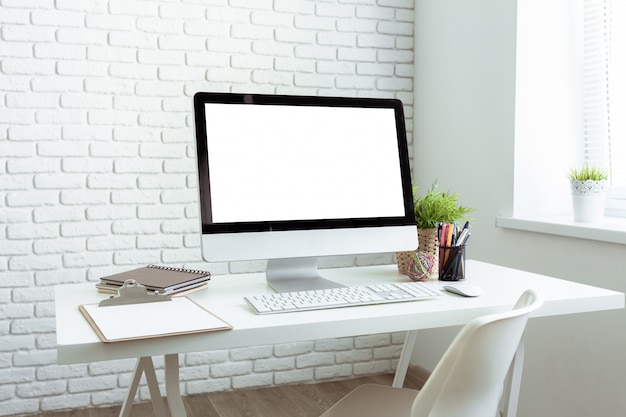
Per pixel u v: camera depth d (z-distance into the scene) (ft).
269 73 9.98
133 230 9.46
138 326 4.15
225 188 5.35
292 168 5.58
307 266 5.87
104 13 9.19
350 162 5.79
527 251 8.35
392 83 10.72
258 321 4.40
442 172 10.17
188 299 5.07
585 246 7.41
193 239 9.72
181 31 9.53
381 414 4.96
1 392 9.00
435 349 10.35
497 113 8.84
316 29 10.21
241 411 9.23
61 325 4.27
